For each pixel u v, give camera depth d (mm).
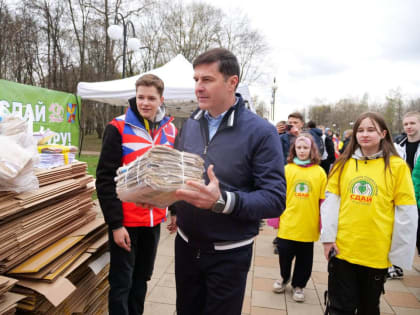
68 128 3982
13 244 1521
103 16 22312
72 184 2014
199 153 1577
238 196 1267
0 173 1407
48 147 2057
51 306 1721
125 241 2033
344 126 67750
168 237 4656
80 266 2002
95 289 2264
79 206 2172
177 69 6762
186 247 1637
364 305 2146
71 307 1909
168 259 3811
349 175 2180
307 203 2908
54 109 3707
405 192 2006
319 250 4402
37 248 1688
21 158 1518
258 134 1443
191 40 28016
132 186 1142
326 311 2232
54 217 1858
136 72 27547
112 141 2033
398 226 2010
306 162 2959
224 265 1497
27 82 23000
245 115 1520
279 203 1376
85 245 2002
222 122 1530
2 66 21062
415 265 3932
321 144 5676
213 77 1446
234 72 1483
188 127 1735
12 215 1561
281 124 5758
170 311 2674
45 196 1724
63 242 1863
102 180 1994
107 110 24969
